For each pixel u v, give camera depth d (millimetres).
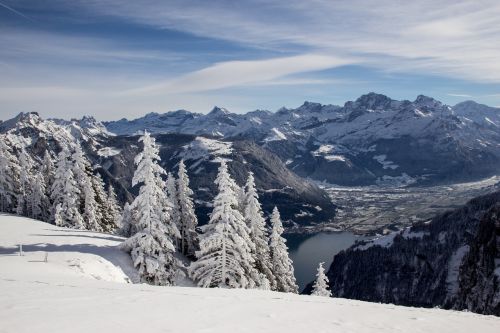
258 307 19547
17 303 17234
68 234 51719
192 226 60875
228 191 44344
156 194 45688
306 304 21266
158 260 43844
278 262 57719
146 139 44750
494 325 18766
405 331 16812
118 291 21766
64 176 68688
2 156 78688
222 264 43031
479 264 79750
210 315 17234
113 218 85188
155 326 14867
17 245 42594
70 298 18859
